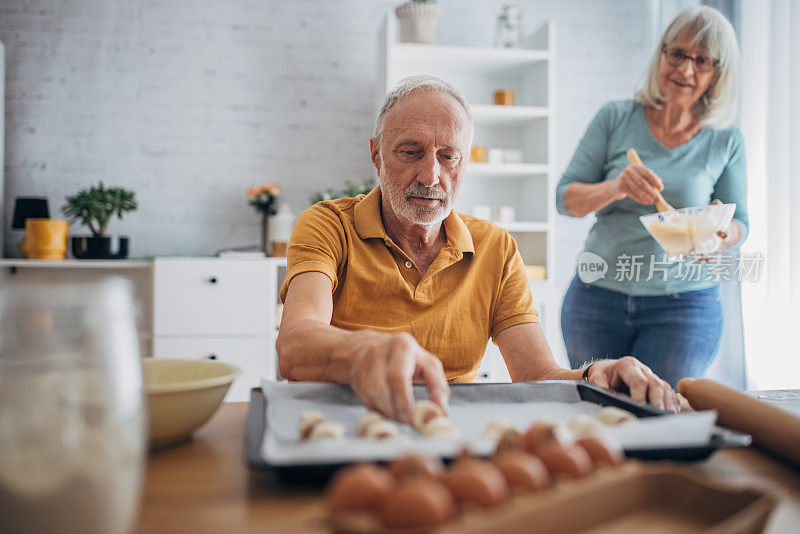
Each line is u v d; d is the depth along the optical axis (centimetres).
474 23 333
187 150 313
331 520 38
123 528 38
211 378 71
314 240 112
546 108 294
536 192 305
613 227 188
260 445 59
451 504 38
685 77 173
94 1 304
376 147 124
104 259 274
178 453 64
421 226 116
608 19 348
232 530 45
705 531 43
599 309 188
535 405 79
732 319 261
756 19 262
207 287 268
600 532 42
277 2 319
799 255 238
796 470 61
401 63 304
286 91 320
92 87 304
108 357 37
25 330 35
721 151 181
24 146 299
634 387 80
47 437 36
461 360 118
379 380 65
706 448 57
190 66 313
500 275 121
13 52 298
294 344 84
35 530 36
